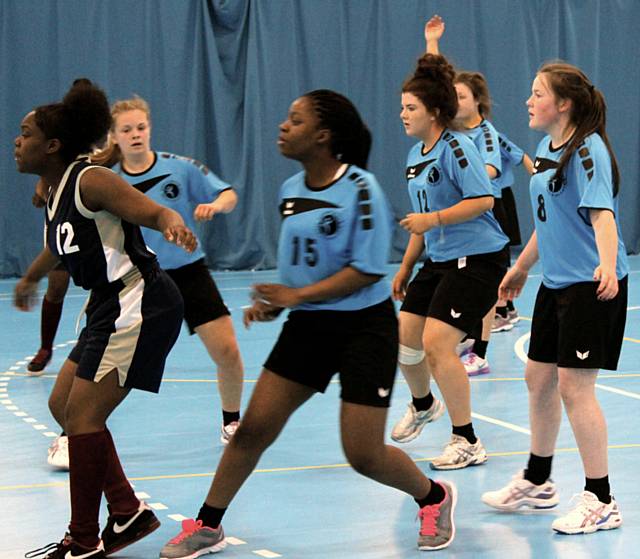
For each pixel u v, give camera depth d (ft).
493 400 30.40
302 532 19.06
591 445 18.85
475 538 18.66
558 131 19.16
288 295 16.12
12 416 28.96
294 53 67.05
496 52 70.59
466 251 23.82
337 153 16.62
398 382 32.65
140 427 27.73
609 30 73.26
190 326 25.18
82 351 18.15
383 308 16.97
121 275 16.85
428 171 23.86
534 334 19.72
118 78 64.49
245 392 32.14
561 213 18.76
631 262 70.38
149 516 18.06
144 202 16.11
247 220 66.28
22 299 18.65
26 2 62.44
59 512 20.31
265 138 66.80
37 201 25.12
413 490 17.87
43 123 16.56
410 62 69.21
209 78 65.57
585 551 17.84
